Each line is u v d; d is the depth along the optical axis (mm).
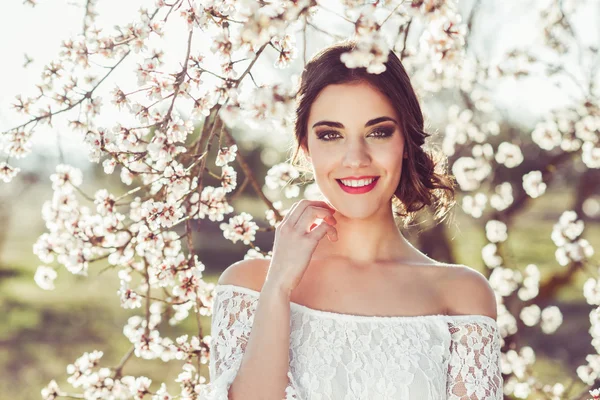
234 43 1635
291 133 2301
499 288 4137
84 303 12516
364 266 2158
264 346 1886
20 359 9297
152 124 2119
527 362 3824
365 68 2002
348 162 1980
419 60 2779
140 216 2334
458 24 1769
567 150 4105
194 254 2404
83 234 2354
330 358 1977
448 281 2166
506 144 4355
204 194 2373
